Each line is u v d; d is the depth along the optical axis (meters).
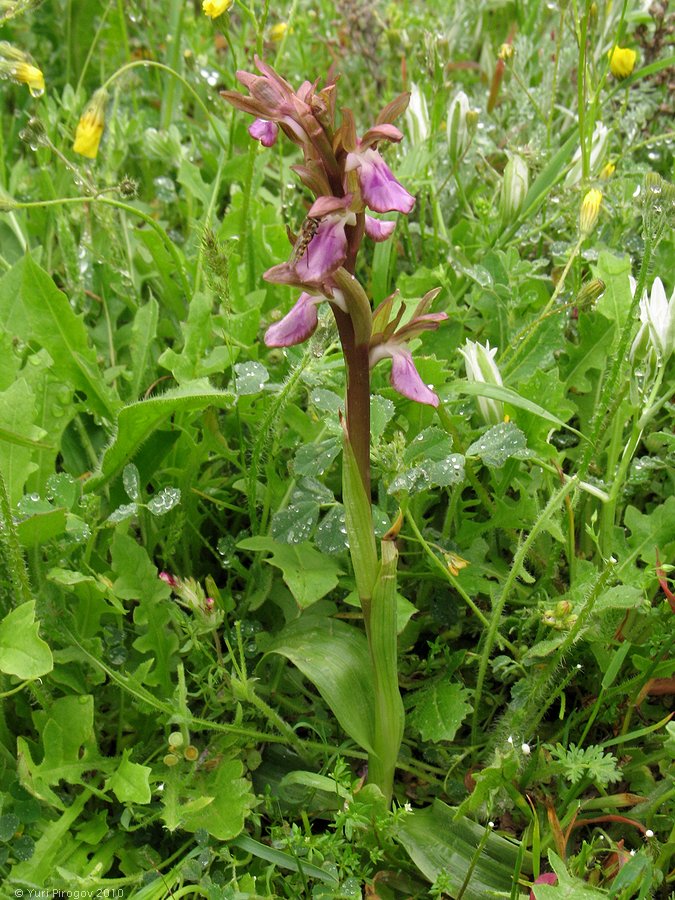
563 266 0.41
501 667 0.33
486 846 0.28
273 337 0.24
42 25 0.60
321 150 0.21
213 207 0.42
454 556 0.30
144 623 0.30
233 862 0.27
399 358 0.23
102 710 0.32
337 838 0.28
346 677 0.29
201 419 0.35
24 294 0.32
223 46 0.62
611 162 0.42
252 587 0.33
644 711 0.32
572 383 0.38
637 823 0.28
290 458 0.35
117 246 0.40
